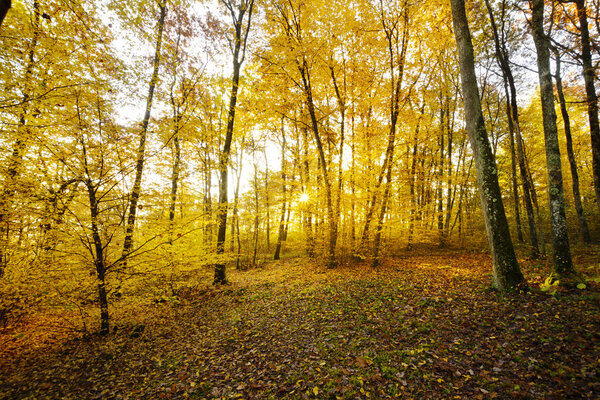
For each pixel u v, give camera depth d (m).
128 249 6.35
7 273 5.20
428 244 15.77
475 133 5.89
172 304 8.31
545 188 18.09
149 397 3.70
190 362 4.60
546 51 6.05
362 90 12.19
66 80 5.39
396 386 3.28
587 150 16.88
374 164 11.52
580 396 2.66
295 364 4.10
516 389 2.92
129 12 8.01
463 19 6.00
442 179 13.88
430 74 12.20
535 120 15.62
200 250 8.38
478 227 16.72
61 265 5.54
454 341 4.08
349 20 10.05
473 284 6.66
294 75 11.51
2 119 4.84
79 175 5.51
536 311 4.51
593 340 3.45
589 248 9.80
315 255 15.05
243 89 12.26
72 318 6.84
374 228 11.16
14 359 5.03
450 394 3.04
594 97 7.02
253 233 18.31
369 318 5.40
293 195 13.23
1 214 4.87
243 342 5.16
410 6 10.08
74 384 4.14
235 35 11.51
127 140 6.06
